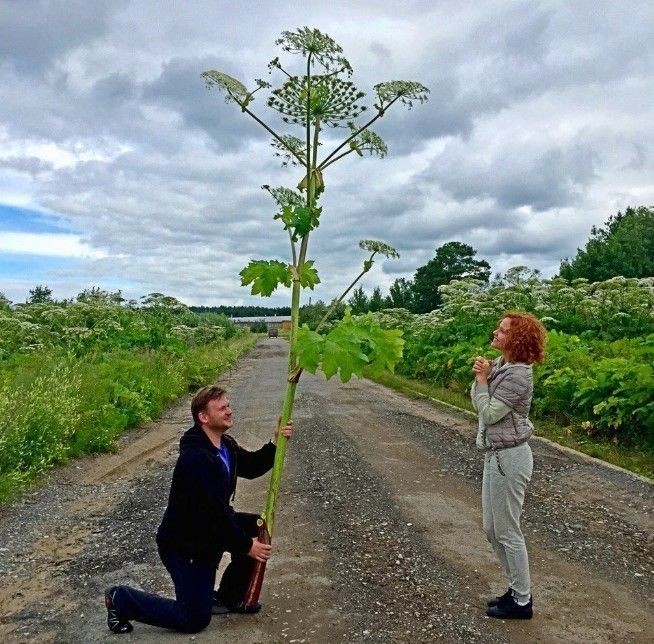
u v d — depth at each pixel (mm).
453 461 8641
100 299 20578
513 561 4289
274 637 4043
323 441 9883
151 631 4133
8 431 7922
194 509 3904
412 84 3941
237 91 3932
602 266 38469
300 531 5969
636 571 5145
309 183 4113
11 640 4082
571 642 4055
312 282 4324
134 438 10344
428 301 57594
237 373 21875
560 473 7887
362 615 4352
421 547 5598
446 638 4066
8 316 16312
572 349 12211
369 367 3879
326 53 3883
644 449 8742
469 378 14430
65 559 5398
